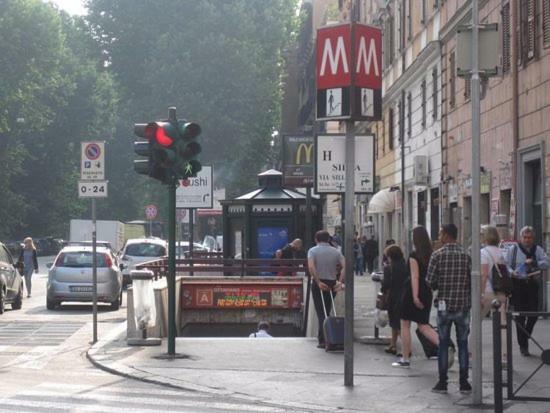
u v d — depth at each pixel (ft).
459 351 50.57
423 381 53.98
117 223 251.60
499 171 107.04
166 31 261.44
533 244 65.05
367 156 64.64
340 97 50.83
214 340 72.54
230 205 115.65
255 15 269.85
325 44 51.24
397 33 179.93
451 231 50.52
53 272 113.39
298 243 105.09
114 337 76.23
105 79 292.81
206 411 45.88
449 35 132.57
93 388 52.90
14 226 296.92
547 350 42.96
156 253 157.89
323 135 64.03
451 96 132.36
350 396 49.57
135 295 71.15
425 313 58.80
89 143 76.59
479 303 46.55
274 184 115.44
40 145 298.97
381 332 76.79
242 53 256.93
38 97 267.59
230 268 97.81
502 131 106.11
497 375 41.50
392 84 180.75
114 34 264.93
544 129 91.81
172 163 62.90
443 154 137.08
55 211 325.62
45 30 245.45
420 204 160.15
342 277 69.77
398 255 64.75
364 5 233.96
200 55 254.88
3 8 236.63
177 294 93.86
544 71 91.61
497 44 47.06
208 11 259.39
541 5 92.68
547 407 44.91
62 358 66.59
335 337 65.36
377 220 214.07
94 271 75.92
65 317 102.53
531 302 64.54
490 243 58.49
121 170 306.35
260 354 65.00
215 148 260.01
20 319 99.19
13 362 64.54
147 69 257.75
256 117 263.29
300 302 97.66
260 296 98.02
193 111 253.03
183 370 58.34
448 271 49.88
